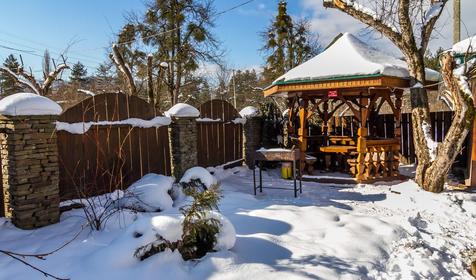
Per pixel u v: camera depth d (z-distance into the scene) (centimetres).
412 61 721
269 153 685
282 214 504
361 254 387
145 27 1684
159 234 333
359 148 780
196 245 351
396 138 861
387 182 791
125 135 618
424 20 718
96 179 559
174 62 1669
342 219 500
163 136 711
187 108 721
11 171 436
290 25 2153
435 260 399
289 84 816
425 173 693
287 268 333
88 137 548
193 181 625
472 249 448
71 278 306
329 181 809
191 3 1695
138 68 1620
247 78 3431
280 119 1091
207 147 867
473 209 592
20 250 373
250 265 334
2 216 457
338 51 845
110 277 304
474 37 712
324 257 366
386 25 725
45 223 454
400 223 502
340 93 790
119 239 338
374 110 1061
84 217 479
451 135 647
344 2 756
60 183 505
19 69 1059
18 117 426
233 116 989
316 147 995
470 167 753
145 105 664
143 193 542
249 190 732
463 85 621
